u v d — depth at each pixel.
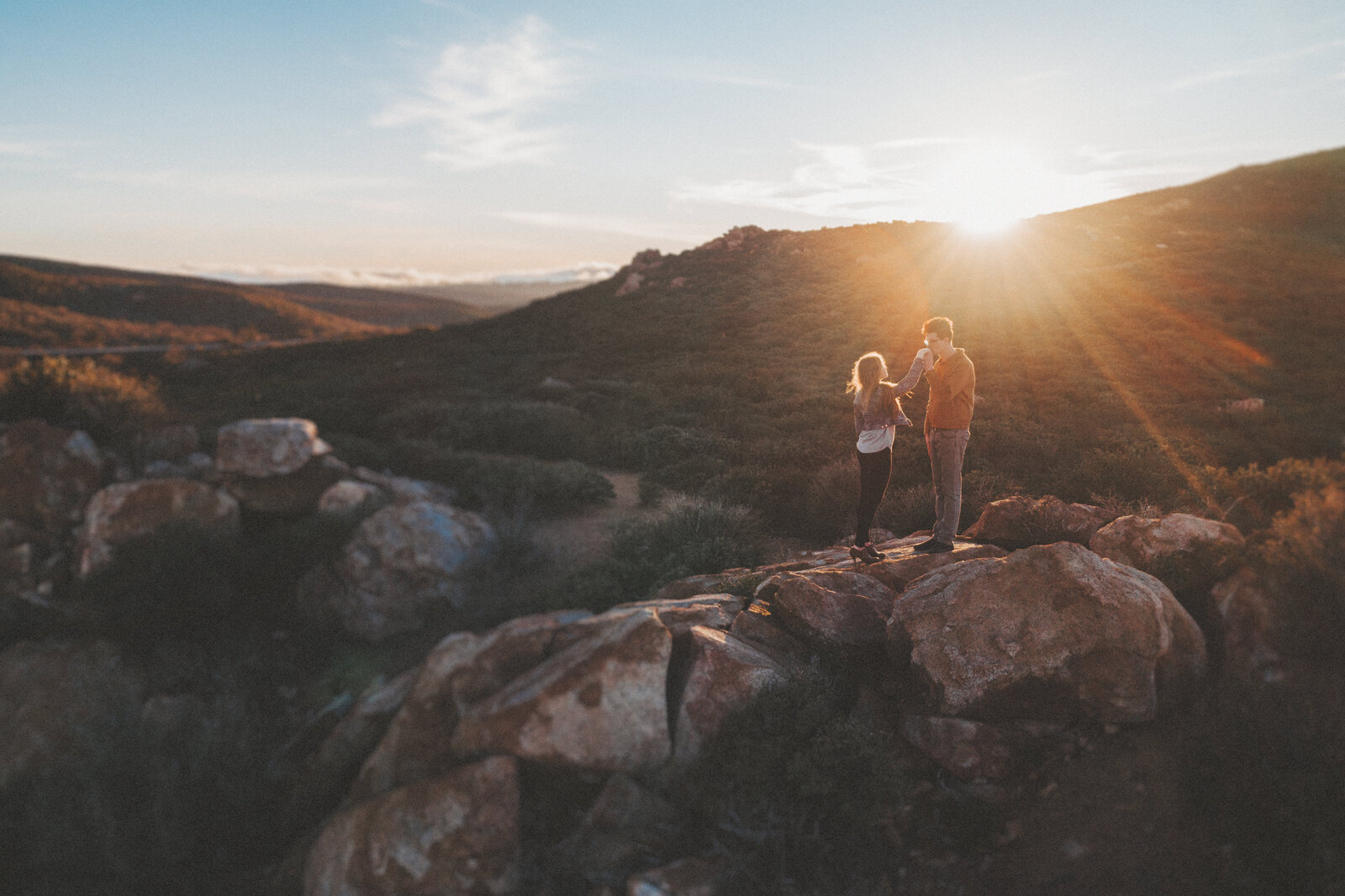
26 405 9.58
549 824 3.61
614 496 11.16
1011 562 3.90
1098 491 7.84
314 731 5.28
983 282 40.53
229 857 4.08
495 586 7.59
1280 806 2.62
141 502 7.33
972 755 3.44
